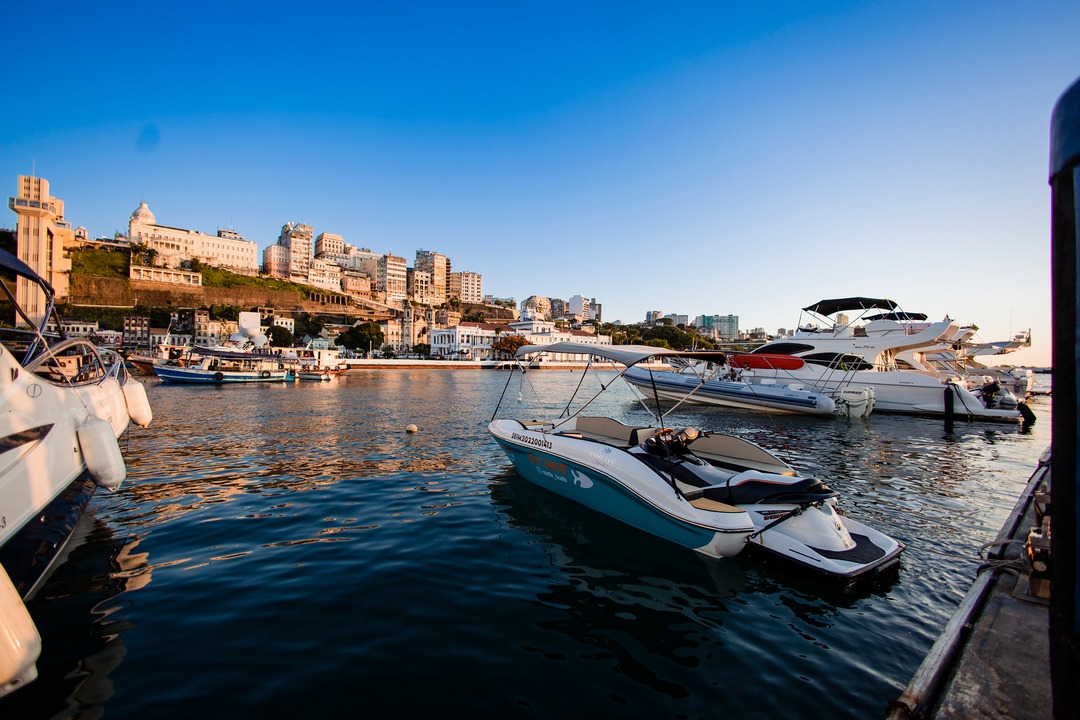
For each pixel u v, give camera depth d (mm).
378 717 3717
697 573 6398
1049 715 2820
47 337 9367
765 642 4895
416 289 185875
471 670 4316
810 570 6145
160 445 14883
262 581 5930
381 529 7766
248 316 84500
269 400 29500
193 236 142875
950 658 3480
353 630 4898
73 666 4254
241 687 4016
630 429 9688
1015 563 4812
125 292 103500
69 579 5938
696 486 7590
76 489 6520
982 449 15734
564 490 9156
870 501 9820
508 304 191750
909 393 24047
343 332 112375
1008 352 37500
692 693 4098
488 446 14953
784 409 23328
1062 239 1544
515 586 5938
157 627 4883
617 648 4730
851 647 4844
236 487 10188
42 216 91250
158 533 7500
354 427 18766
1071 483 1498
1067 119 1525
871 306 25938
